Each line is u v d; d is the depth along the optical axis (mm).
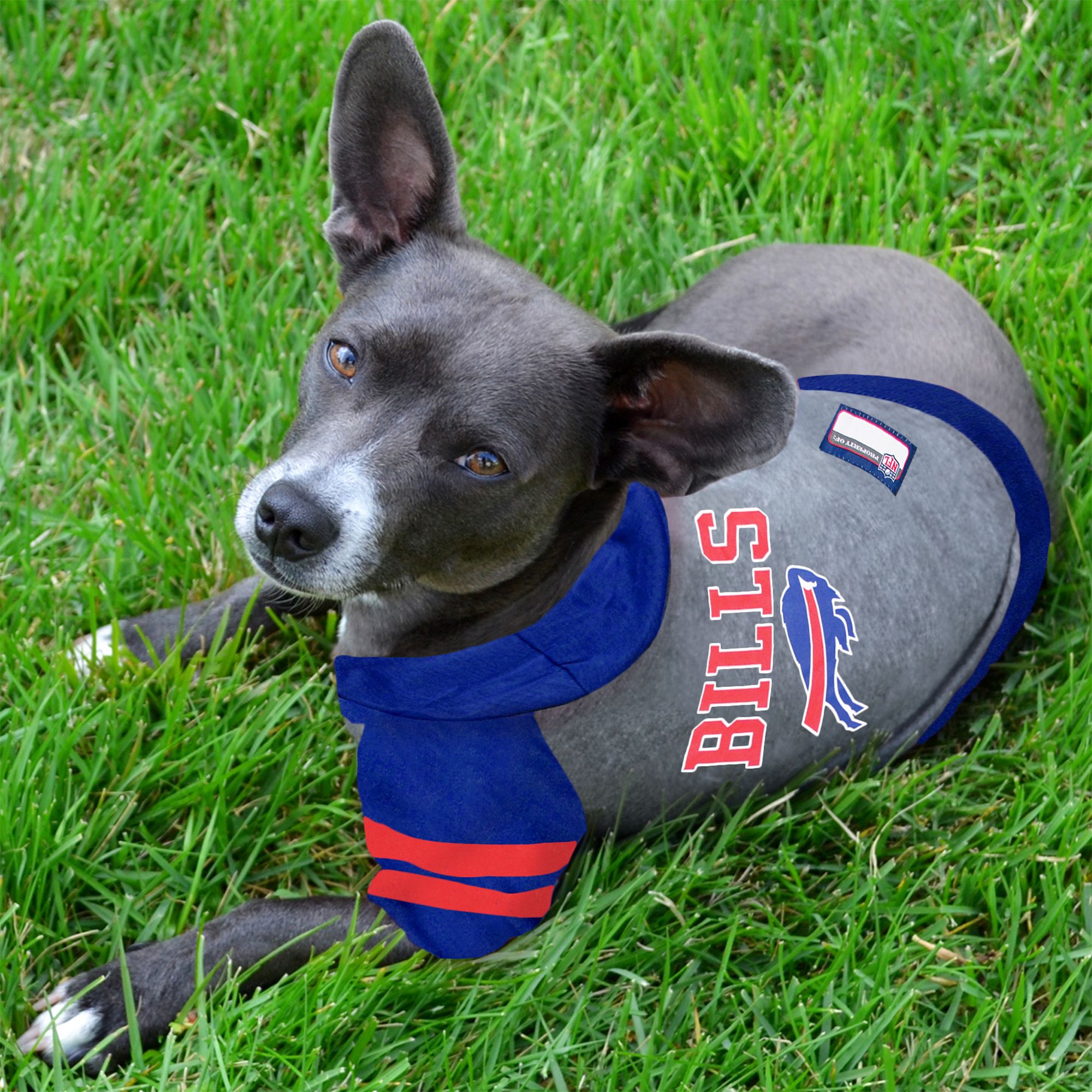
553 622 1038
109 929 1076
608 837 1095
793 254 1285
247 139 1436
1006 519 1150
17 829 1073
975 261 1383
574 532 1066
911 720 1140
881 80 1503
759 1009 1060
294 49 1462
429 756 1044
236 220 1386
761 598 1061
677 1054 1037
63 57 1489
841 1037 1058
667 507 1068
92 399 1287
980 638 1152
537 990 1062
